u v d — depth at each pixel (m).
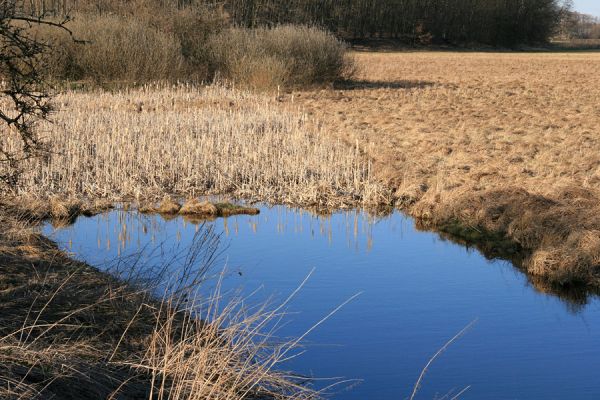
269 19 79.19
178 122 20.91
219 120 21.59
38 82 8.05
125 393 5.97
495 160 16.97
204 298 8.68
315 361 7.64
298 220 13.47
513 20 98.94
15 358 5.70
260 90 31.28
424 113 25.80
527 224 12.01
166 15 34.06
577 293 9.98
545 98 30.78
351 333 8.37
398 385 7.17
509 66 53.72
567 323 8.85
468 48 94.62
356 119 23.80
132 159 16.45
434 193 14.15
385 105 28.08
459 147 18.80
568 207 12.22
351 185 15.51
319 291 9.70
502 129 22.22
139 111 24.03
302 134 19.39
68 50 29.16
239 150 17.89
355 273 10.52
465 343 8.20
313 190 14.81
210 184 15.61
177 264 10.12
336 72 35.00
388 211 14.26
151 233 12.14
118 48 30.33
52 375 5.70
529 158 17.30
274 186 15.43
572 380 7.32
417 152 18.20
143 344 6.95
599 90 34.12
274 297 9.34
